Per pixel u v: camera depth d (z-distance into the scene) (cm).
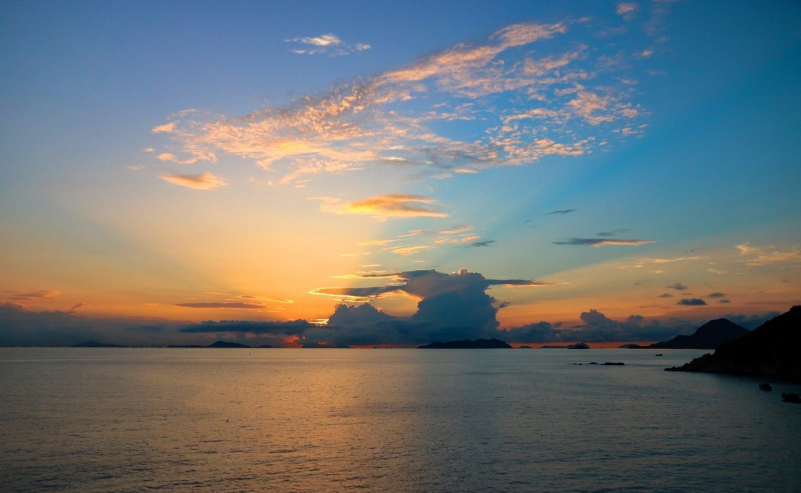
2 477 3444
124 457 3966
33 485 3288
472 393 8719
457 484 3341
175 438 4675
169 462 3834
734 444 4425
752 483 3350
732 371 12556
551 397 8019
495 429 5159
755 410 6406
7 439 4597
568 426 5312
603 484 3331
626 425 5362
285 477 3481
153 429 5106
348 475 3531
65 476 3472
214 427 5241
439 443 4500
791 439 4631
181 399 7662
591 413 6212
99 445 4369
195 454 4078
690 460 3894
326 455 4069
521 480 3419
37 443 4434
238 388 9562
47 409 6481
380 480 3425
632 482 3369
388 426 5341
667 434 4866
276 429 5153
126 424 5384
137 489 3219
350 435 4853
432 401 7544
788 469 3653
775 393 8294
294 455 4066
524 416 5991
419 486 3306
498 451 4197
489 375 13788
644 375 13325
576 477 3481
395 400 7688
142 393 8500
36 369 15725
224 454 4084
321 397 8094
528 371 15875
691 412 6259
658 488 3253
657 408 6625
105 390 8962
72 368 16412
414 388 9719
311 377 12850
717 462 3834
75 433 4881
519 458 3969
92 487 3250
